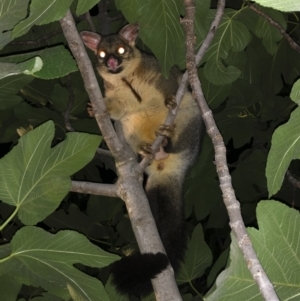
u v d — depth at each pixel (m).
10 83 2.53
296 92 2.00
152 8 2.55
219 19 2.55
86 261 2.39
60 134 2.95
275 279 2.13
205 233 3.26
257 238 2.14
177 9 2.55
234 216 2.08
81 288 2.41
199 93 2.39
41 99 3.00
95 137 2.39
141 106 2.79
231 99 3.00
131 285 2.55
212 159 3.00
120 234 3.02
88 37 2.91
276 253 2.14
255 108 3.05
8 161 2.38
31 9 2.07
